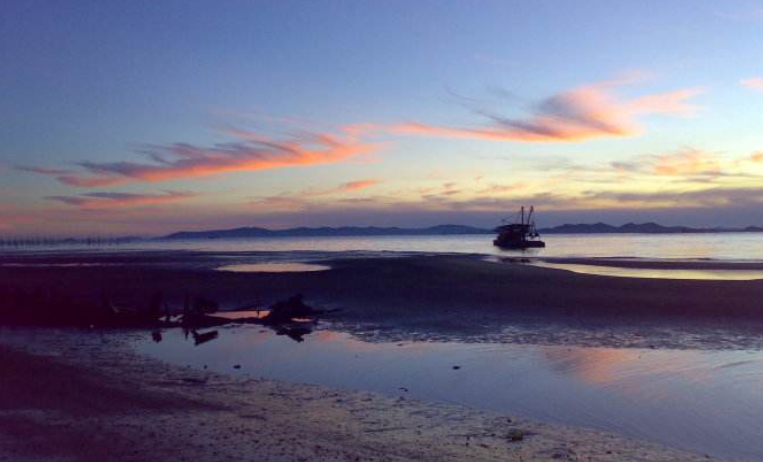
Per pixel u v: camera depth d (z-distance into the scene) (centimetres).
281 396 1256
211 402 1172
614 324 2128
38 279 4328
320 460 812
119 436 897
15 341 2098
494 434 996
